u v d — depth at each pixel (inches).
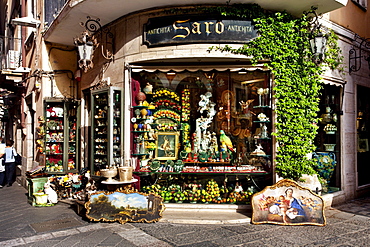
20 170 480.7
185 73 265.9
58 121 345.7
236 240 186.4
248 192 253.4
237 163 267.7
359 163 333.7
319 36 239.0
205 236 193.5
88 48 252.4
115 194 225.1
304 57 251.3
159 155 279.7
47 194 284.8
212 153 273.1
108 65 281.0
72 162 343.6
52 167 336.8
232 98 274.4
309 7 243.8
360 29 328.8
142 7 247.3
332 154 297.0
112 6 246.2
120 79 264.4
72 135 343.0
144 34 249.1
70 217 240.7
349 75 304.8
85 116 334.3
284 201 221.1
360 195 319.0
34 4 391.5
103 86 281.1
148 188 260.4
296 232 201.5
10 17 558.9
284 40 244.2
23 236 197.0
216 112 279.7
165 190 258.7
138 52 253.3
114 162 256.8
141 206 222.8
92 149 279.3
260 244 179.9
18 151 501.0
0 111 634.8
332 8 247.0
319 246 177.5
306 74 250.1
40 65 357.7
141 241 184.7
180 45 241.8
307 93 252.2
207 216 231.5
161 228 209.6
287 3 237.5
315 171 262.2
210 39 237.5
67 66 362.6
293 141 245.0
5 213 259.4
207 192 256.2
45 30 335.6
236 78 267.6
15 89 509.4
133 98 263.1
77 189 307.6
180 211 246.1
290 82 245.8
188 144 280.1
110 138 256.5
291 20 247.1
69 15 266.7
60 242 184.9
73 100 339.0
